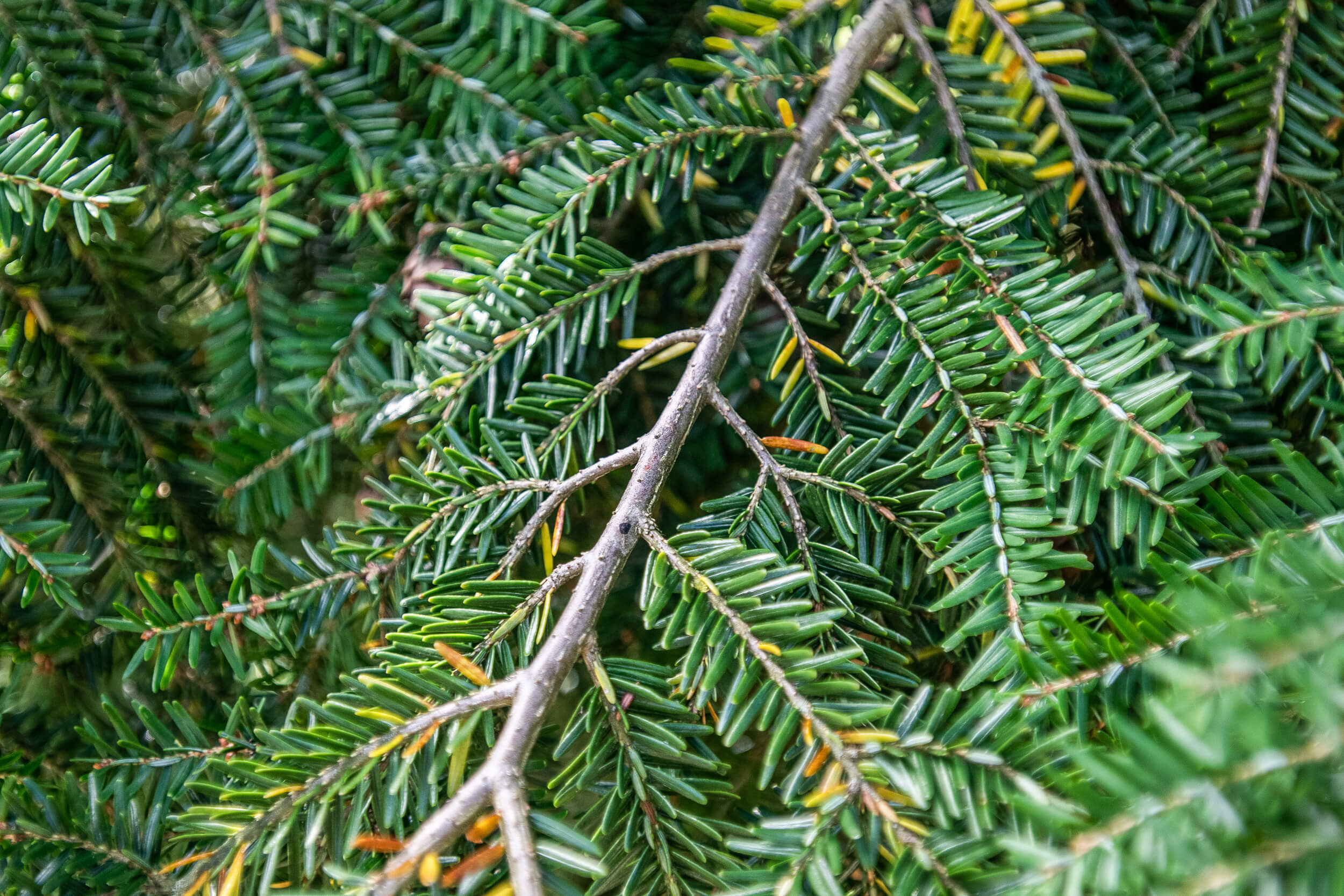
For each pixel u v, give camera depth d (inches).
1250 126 29.1
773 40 29.1
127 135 29.6
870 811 25.9
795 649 26.5
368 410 29.3
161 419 30.3
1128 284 28.6
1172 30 29.5
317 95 29.6
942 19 29.5
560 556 30.2
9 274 29.5
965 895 25.5
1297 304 26.5
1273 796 24.2
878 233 28.1
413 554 28.4
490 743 26.5
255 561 28.3
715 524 27.9
